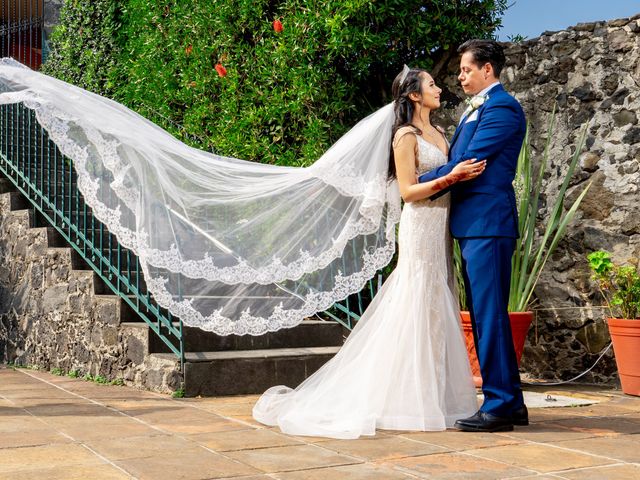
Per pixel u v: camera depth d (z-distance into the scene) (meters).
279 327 4.40
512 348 3.79
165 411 4.23
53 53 9.81
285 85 6.65
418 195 3.84
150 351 5.16
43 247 6.58
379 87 6.89
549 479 2.74
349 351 4.05
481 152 3.74
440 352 3.89
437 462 3.00
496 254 3.78
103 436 3.48
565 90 6.16
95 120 4.58
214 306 4.45
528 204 5.73
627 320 5.11
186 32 7.40
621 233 5.79
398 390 3.80
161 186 4.52
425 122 4.07
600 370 5.85
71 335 6.05
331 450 3.22
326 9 6.23
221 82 7.07
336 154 4.21
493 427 3.68
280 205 4.43
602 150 5.92
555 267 6.12
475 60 3.90
